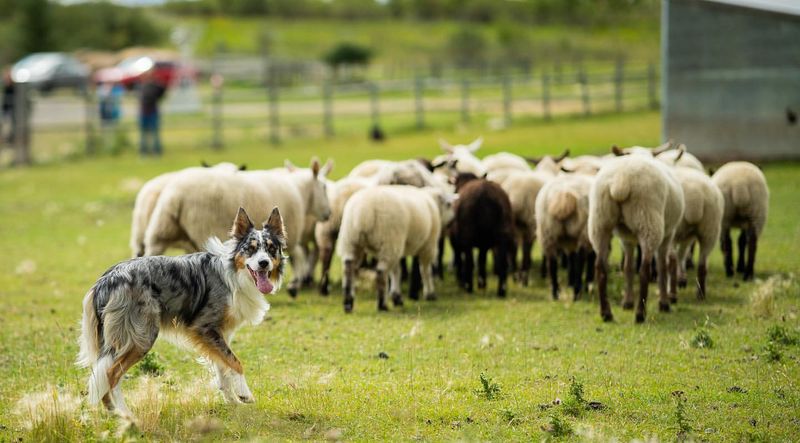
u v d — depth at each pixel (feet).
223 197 43.70
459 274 52.95
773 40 90.43
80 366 33.60
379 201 44.55
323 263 50.67
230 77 205.98
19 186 94.73
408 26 340.39
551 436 26.53
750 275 50.19
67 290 51.78
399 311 45.52
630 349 36.83
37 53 260.01
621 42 287.07
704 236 45.65
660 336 38.73
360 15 370.32
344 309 45.27
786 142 91.50
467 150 63.93
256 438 25.86
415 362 35.58
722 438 26.43
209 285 28.96
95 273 56.90
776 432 26.89
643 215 40.34
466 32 284.00
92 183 94.84
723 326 39.99
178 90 174.50
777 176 83.66
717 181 50.39
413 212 45.98
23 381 33.04
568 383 32.24
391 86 141.79
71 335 40.45
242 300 29.37
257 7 380.78
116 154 114.52
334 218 50.83
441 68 223.92
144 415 27.27
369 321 43.04
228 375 29.48
